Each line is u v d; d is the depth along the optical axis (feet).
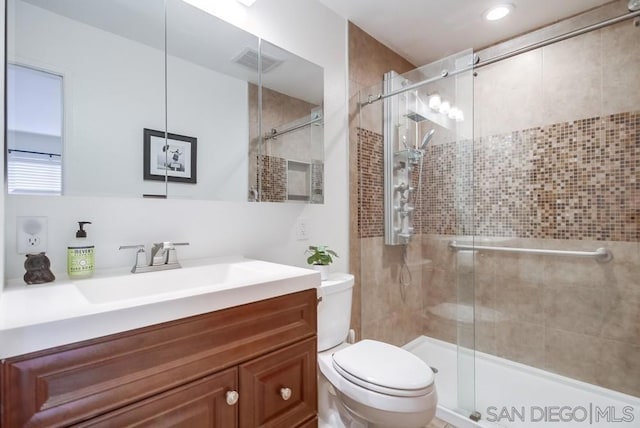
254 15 4.66
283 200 4.95
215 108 4.21
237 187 4.42
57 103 3.04
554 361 6.17
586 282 5.83
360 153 6.41
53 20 3.04
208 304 2.43
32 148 2.90
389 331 6.81
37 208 2.99
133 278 3.22
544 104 6.22
